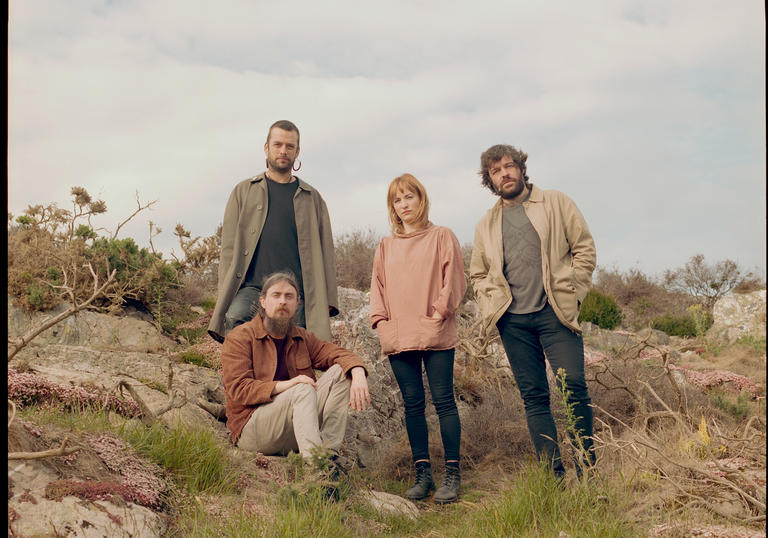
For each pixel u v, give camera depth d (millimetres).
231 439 3867
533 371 3756
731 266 22625
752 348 10828
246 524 2631
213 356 5789
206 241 9250
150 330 7137
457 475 3871
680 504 3104
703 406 5523
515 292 3781
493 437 4789
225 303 4531
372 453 4672
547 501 3057
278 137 4617
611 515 2859
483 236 3975
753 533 2625
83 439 2914
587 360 7023
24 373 3389
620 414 5246
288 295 3820
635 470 3305
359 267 15633
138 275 7789
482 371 6461
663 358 5047
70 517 2344
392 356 4105
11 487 2373
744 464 3441
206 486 3123
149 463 3023
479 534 2975
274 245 4625
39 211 7867
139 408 3646
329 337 4672
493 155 3855
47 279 6969
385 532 3160
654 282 22859
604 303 13875
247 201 4664
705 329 14570
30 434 2715
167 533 2602
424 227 4195
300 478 3182
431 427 5297
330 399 3805
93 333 6668
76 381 3783
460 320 7953
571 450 3752
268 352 3828
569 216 3764
